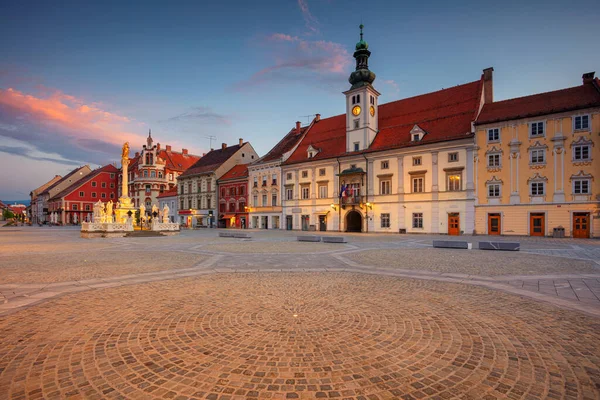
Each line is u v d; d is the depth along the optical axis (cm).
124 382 410
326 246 2203
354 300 786
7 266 1320
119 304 754
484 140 3531
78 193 9156
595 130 3005
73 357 480
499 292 862
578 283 966
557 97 3344
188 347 514
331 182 4784
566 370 440
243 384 404
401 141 4191
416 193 3956
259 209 5759
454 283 979
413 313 683
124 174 4200
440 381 411
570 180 3105
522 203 3322
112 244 2447
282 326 605
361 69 4588
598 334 567
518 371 437
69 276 1098
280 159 5391
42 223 9931
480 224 3541
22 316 668
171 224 4000
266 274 1137
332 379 415
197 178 6994
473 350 502
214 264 1366
